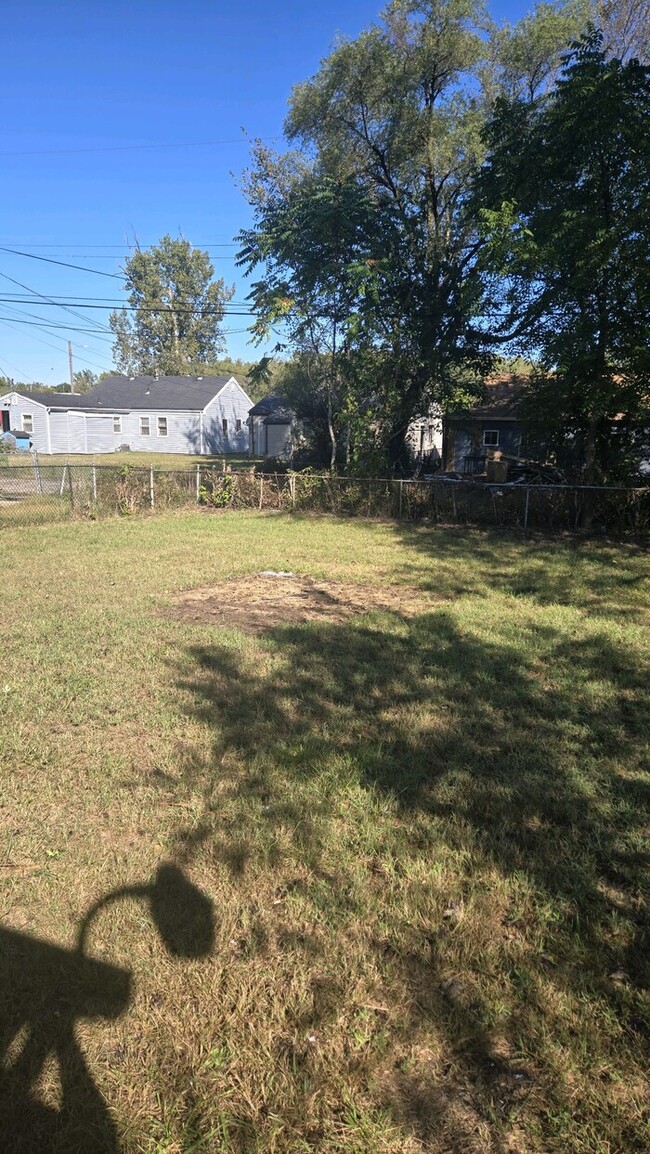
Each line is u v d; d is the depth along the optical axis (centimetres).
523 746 376
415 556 993
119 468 1513
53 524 1272
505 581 820
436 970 218
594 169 1277
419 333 1759
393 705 430
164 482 1550
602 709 429
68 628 580
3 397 3681
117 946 226
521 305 1507
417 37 1716
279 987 211
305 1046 191
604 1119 171
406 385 1823
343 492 1538
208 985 211
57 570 833
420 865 269
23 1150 164
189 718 402
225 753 359
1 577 786
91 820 299
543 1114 172
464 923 238
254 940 229
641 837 291
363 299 1700
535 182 1351
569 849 282
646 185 1180
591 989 210
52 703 420
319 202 1655
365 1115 171
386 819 302
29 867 267
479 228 1566
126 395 4062
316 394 2141
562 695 451
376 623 621
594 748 376
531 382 1517
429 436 2708
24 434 3575
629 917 244
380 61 1709
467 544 1116
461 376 1902
